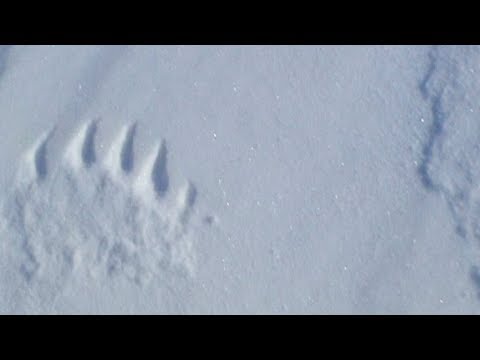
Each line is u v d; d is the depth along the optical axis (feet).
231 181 2.28
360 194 2.25
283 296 2.21
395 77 2.31
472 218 2.21
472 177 2.23
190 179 2.29
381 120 2.29
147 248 2.26
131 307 2.24
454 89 2.28
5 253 2.30
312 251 2.23
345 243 2.22
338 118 2.31
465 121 2.26
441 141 2.26
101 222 2.29
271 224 2.25
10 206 2.32
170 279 2.24
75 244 2.28
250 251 2.24
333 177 2.27
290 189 2.27
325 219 2.24
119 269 2.26
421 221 2.22
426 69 2.31
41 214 2.31
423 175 2.24
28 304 2.27
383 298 2.19
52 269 2.28
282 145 2.30
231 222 2.26
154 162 2.31
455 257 2.20
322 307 2.20
